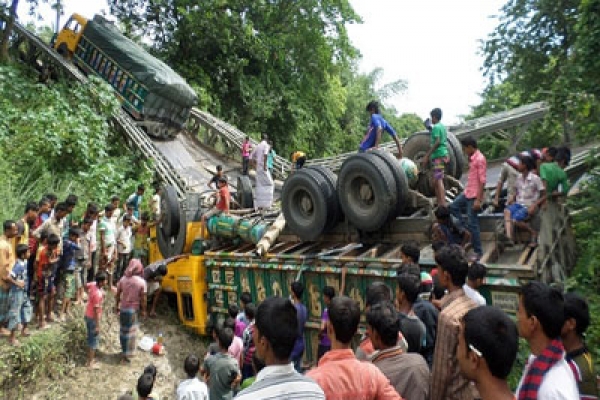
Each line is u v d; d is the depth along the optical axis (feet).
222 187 33.40
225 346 18.81
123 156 47.21
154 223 36.37
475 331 7.24
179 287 33.32
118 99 56.24
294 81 85.81
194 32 74.69
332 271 25.48
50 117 39.63
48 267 25.08
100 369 25.48
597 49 25.50
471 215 22.00
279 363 8.21
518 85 55.47
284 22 83.41
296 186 27.89
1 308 22.54
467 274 12.79
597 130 27.02
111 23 60.75
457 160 30.17
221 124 65.46
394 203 24.41
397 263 23.04
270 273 28.86
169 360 29.07
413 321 12.91
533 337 8.64
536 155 23.16
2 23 55.31
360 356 11.64
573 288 20.74
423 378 10.38
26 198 32.89
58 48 60.70
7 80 43.14
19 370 21.98
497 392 7.13
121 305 27.09
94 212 28.91
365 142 28.04
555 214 21.95
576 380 8.70
